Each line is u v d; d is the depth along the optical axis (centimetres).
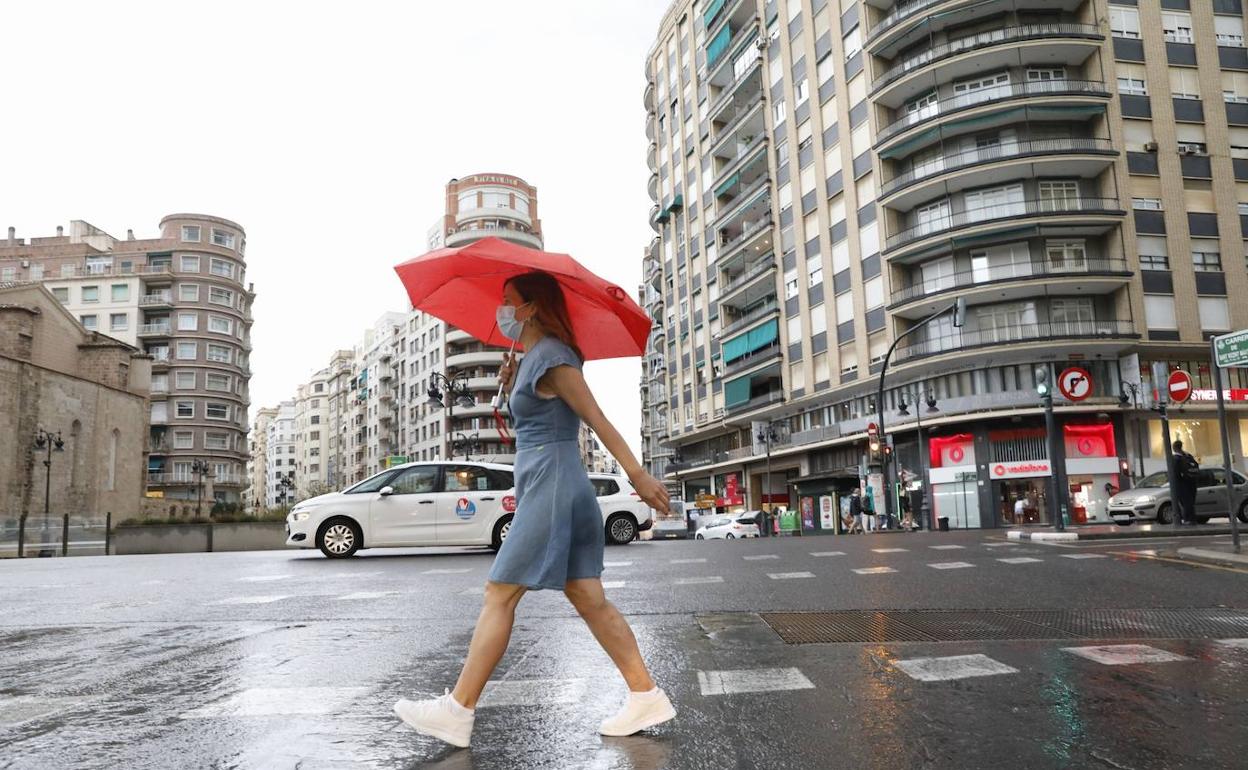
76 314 8488
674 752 252
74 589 816
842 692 329
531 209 9238
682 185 5791
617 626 274
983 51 3500
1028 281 3369
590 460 11794
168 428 8438
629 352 313
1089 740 260
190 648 460
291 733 277
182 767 239
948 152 3650
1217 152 3594
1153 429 3453
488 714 303
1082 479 3391
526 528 268
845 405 4128
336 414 13650
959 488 3553
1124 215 3409
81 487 4966
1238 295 3506
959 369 3550
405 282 301
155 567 1135
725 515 3888
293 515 1297
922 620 528
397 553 1402
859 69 3950
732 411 4959
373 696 336
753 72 4762
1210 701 306
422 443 9362
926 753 248
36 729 285
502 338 314
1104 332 3338
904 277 3753
